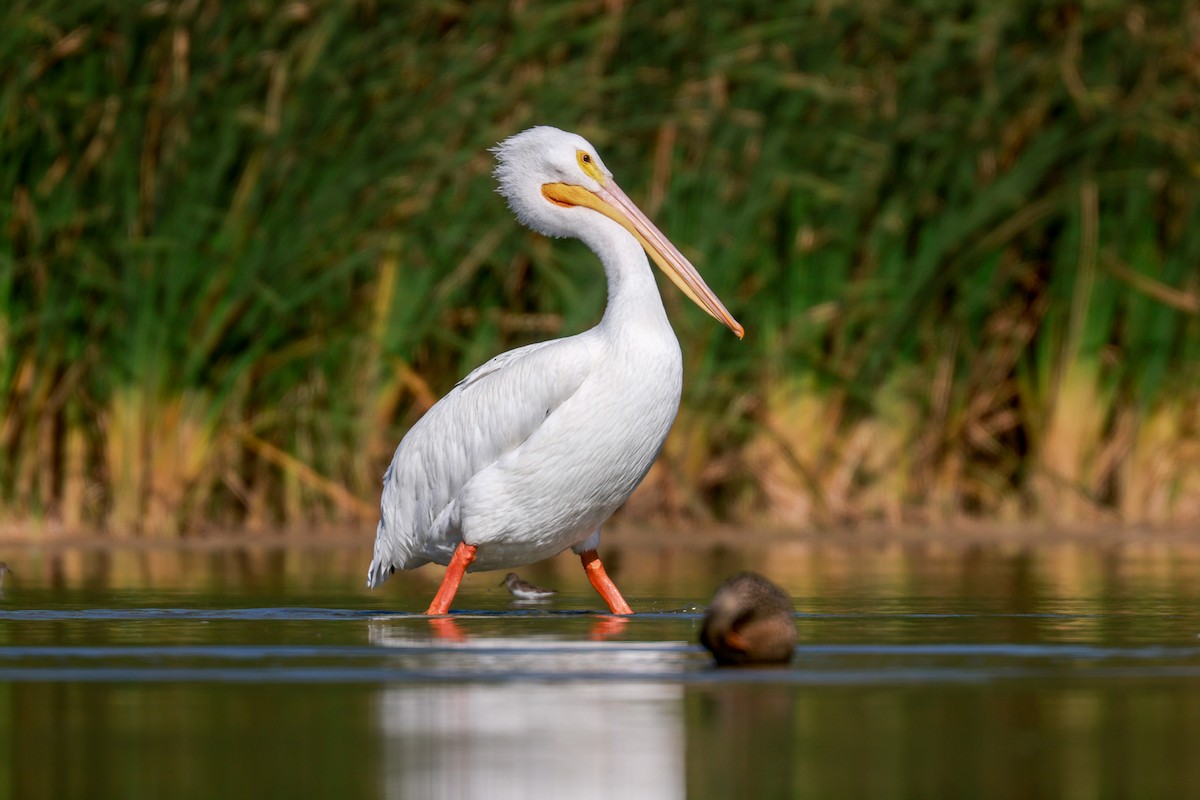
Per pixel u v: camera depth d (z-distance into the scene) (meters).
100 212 16.64
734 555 15.31
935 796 4.82
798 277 18.41
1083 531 18.27
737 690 6.59
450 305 18.05
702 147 17.78
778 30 17.38
